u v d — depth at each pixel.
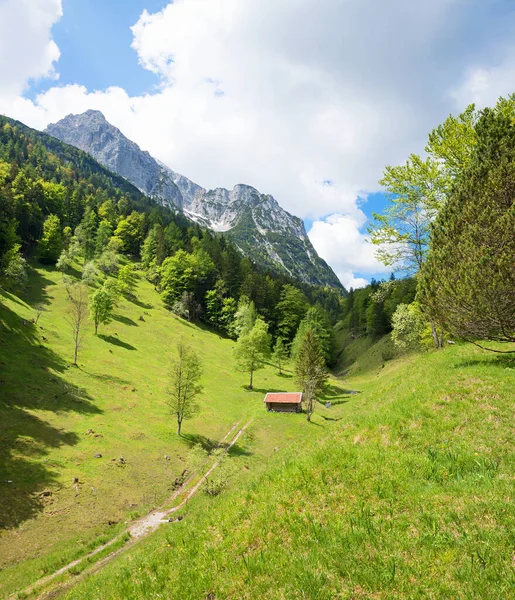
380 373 94.94
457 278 15.74
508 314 14.71
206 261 152.75
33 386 50.41
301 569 7.43
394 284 30.62
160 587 8.95
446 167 26.86
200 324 126.38
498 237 14.54
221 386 77.81
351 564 7.16
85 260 137.50
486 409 12.84
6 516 28.58
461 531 7.36
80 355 68.81
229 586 7.86
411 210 29.06
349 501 9.62
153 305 122.94
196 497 36.66
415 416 13.72
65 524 29.70
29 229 140.00
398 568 6.81
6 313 71.19
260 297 139.75
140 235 182.00
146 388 63.72
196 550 9.92
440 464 10.35
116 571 12.95
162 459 43.34
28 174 180.12
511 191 15.05
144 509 34.19
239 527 10.13
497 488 8.53
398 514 8.60
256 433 56.25
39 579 23.45
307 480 11.19
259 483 12.63
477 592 5.84
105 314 84.94
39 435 40.34
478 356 19.64
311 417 64.88
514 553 6.46
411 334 60.25
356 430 14.49
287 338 127.25
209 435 53.78
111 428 46.91
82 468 37.22
